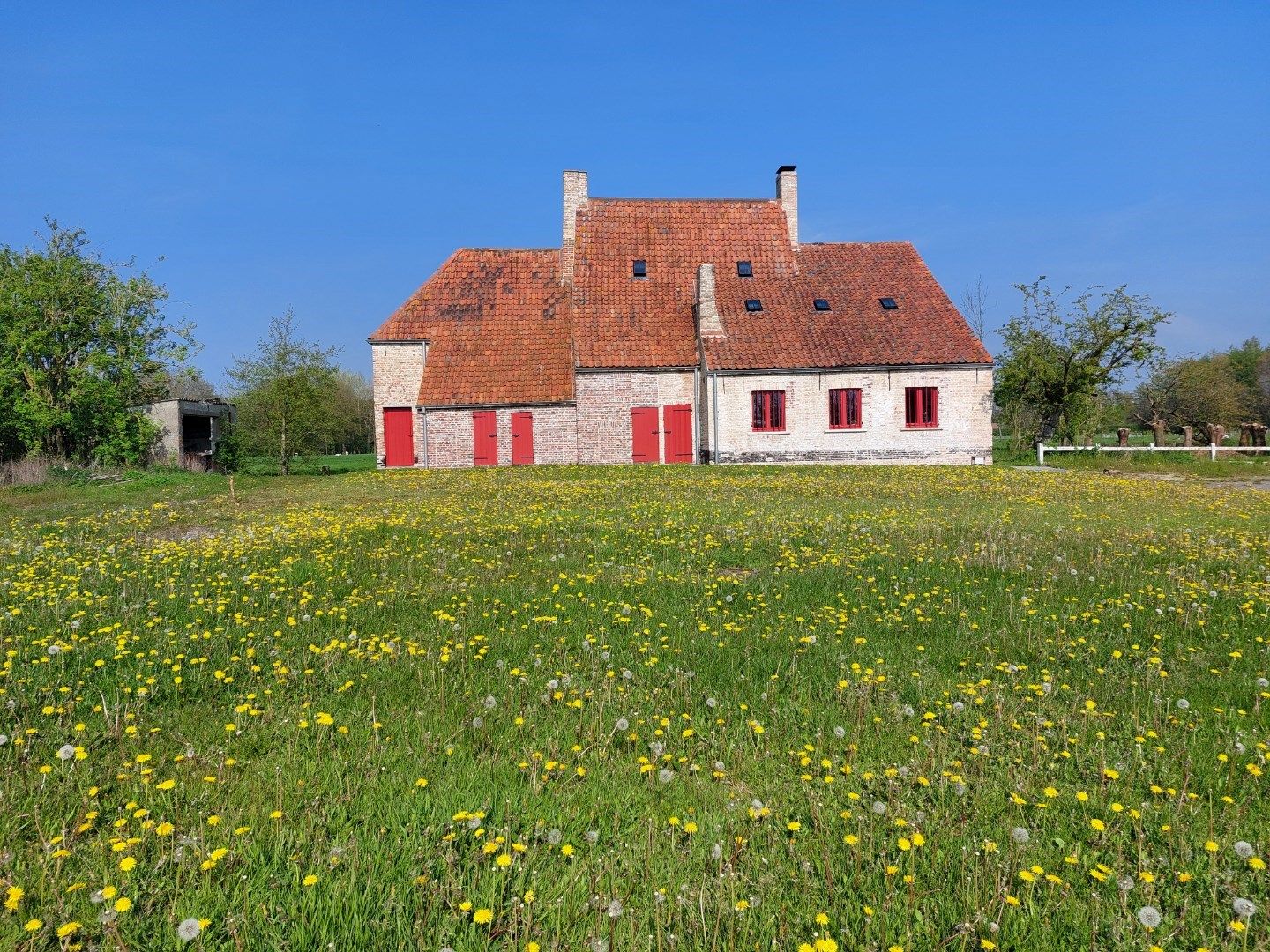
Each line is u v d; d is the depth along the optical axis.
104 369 30.83
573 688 5.72
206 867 3.33
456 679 5.96
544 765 4.45
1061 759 4.74
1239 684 5.90
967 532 12.27
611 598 8.39
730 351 30.03
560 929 3.17
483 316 32.19
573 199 33.91
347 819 3.99
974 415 30.09
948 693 5.69
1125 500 17.94
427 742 4.87
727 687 5.86
